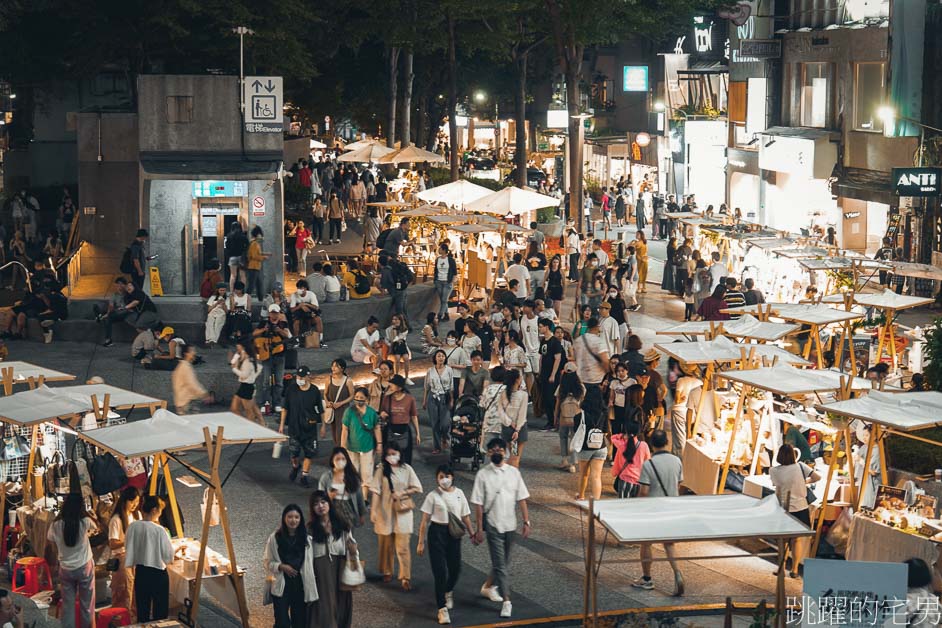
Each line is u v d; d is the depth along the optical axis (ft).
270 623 47.85
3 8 136.15
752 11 180.86
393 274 107.96
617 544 56.95
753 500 40.45
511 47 203.31
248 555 55.26
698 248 140.56
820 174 153.07
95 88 171.83
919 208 126.62
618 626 42.37
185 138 111.04
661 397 66.33
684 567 54.13
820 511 53.83
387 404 63.41
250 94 110.93
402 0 166.71
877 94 144.97
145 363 92.27
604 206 194.49
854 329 92.12
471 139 340.18
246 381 72.38
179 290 112.37
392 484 50.96
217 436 45.29
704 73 211.41
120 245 129.08
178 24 133.69
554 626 47.01
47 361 94.27
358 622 47.44
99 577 51.47
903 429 49.11
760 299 102.89
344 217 157.38
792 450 53.88
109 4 138.31
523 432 66.13
